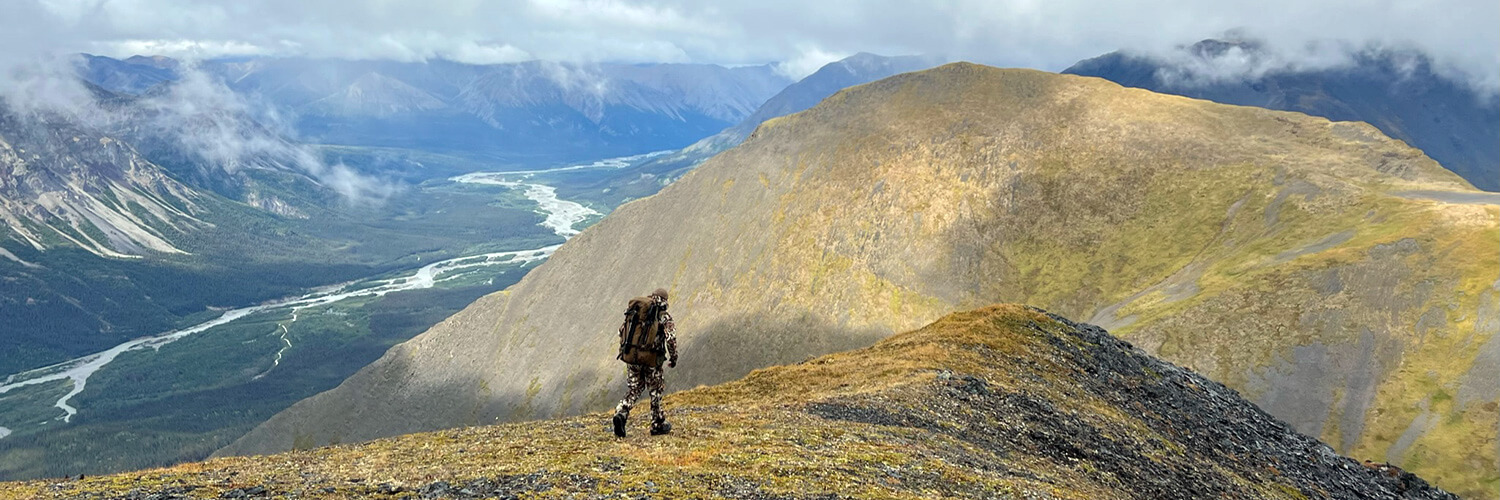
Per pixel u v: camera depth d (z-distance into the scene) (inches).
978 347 1293.1
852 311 6122.1
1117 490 791.7
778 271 6796.3
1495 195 4530.0
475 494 434.0
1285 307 3846.0
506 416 7465.6
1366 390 3373.5
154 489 433.1
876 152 7406.5
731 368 6289.4
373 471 503.2
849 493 501.0
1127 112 7047.2
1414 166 5285.4
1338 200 4849.9
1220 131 6555.1
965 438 824.3
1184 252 5275.6
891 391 956.0
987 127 7249.0
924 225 6476.4
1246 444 1186.6
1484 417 3024.1
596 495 436.1
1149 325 4094.5
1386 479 1225.4
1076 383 1228.5
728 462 552.1
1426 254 3809.1
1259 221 5132.9
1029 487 638.5
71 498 405.7
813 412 825.5
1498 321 3294.8
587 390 6860.2
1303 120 6437.0
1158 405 1242.0
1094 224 5925.2
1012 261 5949.8
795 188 7500.0
